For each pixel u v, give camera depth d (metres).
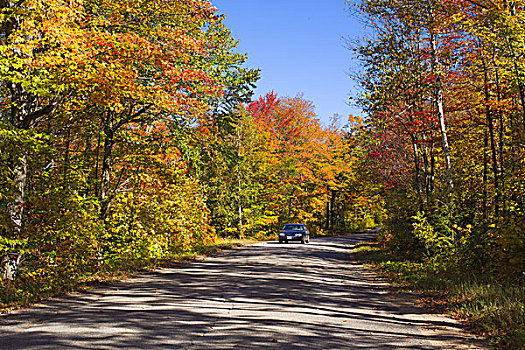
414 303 10.09
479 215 15.74
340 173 59.16
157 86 13.30
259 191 53.06
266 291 11.02
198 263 18.09
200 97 15.59
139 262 16.61
